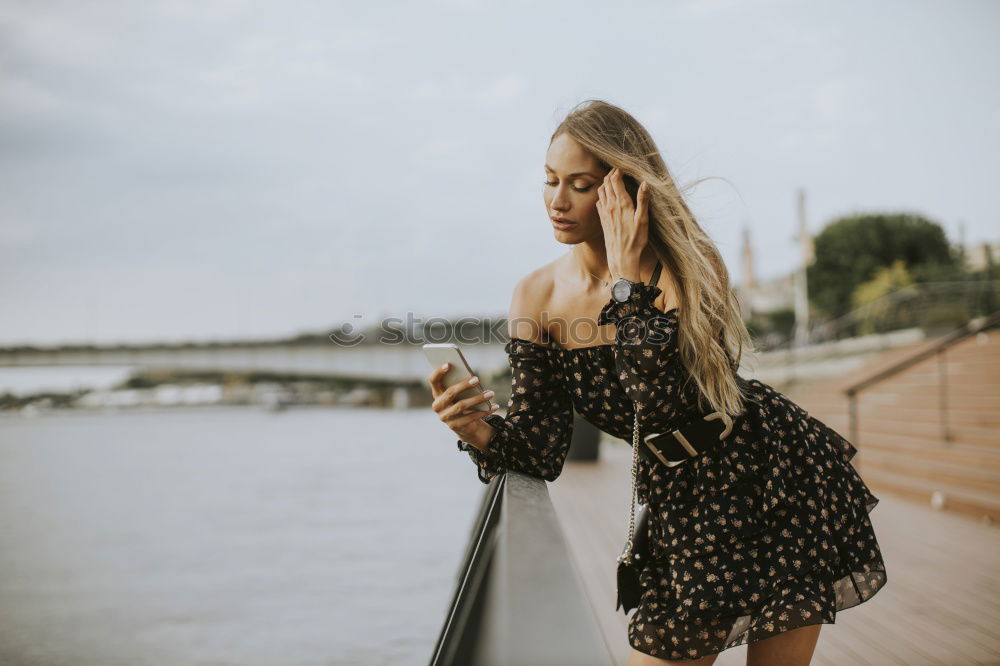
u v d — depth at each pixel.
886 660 3.82
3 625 14.70
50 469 52.66
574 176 1.72
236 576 17.62
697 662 1.69
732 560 1.66
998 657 3.86
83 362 72.00
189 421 124.00
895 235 46.31
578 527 7.96
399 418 115.06
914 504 8.56
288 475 39.34
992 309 23.11
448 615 1.53
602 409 1.83
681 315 1.65
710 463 1.70
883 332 25.36
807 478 1.73
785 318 46.47
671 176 1.74
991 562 5.88
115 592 17.55
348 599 14.11
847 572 1.73
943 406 10.52
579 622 0.69
